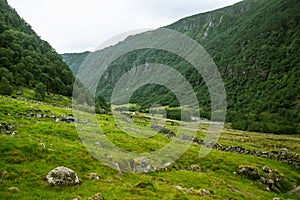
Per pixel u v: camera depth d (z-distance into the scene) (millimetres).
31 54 164000
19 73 139125
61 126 43875
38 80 145250
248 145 77125
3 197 18828
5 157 25234
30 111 52812
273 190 39562
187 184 31391
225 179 38219
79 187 23047
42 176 23391
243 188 35594
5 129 34281
